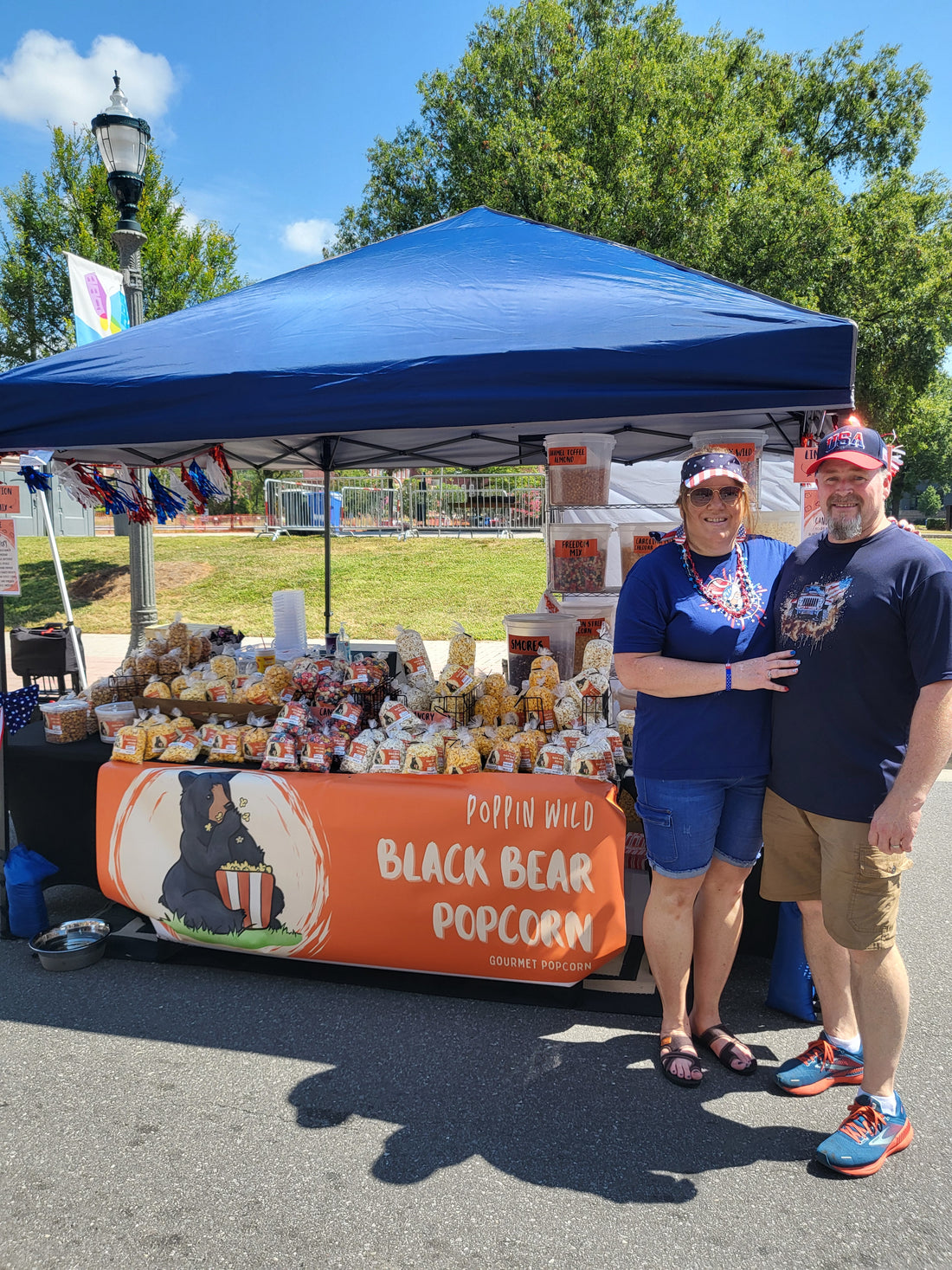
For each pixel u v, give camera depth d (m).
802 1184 2.19
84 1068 2.72
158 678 4.17
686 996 3.07
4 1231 2.07
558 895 2.92
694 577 2.45
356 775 3.13
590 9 21.02
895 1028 2.23
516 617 3.91
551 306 3.23
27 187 19.25
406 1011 3.04
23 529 19.05
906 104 23.05
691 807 2.48
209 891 3.21
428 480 19.19
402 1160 2.30
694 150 16.67
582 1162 2.28
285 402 3.06
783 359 2.67
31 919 3.55
